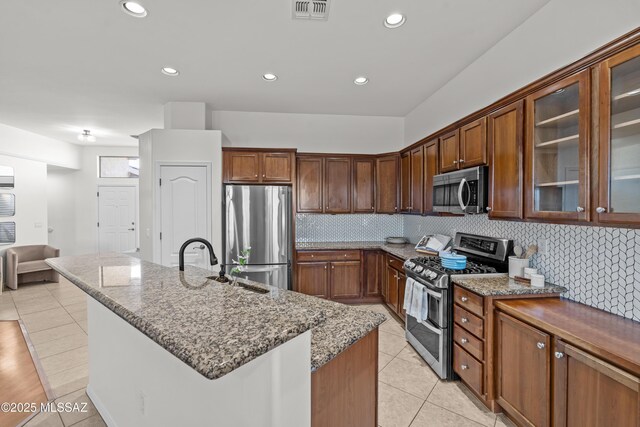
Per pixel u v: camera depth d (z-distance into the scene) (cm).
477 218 307
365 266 430
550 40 203
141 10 214
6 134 503
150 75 320
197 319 84
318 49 269
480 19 224
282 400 79
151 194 382
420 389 235
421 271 272
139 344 154
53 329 346
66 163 627
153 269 161
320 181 443
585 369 140
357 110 441
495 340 203
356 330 134
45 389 235
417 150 378
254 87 354
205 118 406
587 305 191
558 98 182
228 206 397
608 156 147
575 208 170
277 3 208
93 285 125
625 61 140
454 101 324
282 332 76
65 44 258
